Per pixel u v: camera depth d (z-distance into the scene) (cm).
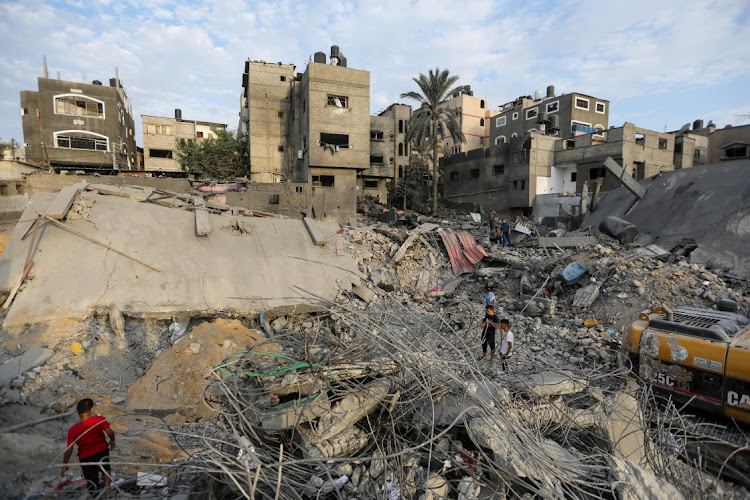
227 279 1036
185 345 798
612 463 438
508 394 536
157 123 4072
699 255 1248
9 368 678
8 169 2694
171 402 689
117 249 991
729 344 506
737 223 1223
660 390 574
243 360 514
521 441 448
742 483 471
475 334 843
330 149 3055
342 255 1286
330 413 446
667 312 607
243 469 387
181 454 545
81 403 439
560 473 414
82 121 3281
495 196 3691
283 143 3481
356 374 501
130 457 531
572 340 974
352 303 1080
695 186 1452
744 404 484
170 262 1019
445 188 4328
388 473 436
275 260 1153
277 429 430
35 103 3316
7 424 550
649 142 3088
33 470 439
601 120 3934
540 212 3275
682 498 412
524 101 4397
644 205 1595
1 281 862
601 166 3092
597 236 1652
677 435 518
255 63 3394
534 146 3312
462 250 1706
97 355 798
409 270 1596
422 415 489
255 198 2452
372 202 3581
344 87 3086
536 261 1541
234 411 467
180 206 1296
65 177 2089
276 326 998
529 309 1188
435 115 3356
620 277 1195
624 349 647
